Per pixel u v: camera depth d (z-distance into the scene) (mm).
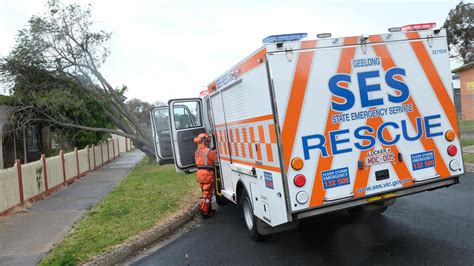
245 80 5293
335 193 4676
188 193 9906
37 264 5332
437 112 5145
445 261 4574
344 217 6824
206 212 7805
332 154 4676
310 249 5438
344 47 4766
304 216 4613
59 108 19297
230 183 6785
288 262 5035
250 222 6070
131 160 25781
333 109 4695
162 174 14773
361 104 4797
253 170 5434
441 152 5148
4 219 8117
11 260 5531
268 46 4531
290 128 4547
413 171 4996
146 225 7059
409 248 5086
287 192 4520
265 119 4766
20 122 18938
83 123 21391
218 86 6652
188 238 6637
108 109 22141
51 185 11953
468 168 10312
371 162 4820
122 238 6371
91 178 15797
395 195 4969
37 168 10672
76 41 19453
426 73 5109
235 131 6027
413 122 5016
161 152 10000
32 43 18719
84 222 7645
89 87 20375
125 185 12672
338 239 5727
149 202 9203
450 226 5809
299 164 4547
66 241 6344
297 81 4586
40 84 19438
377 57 4883
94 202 9984
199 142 7898
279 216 4723
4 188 8508
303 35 4746
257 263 5117
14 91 18938
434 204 7148
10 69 18609
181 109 8977
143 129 21625
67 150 21344
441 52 5207
